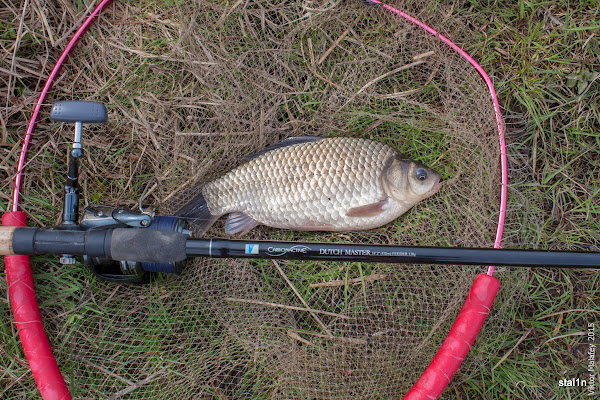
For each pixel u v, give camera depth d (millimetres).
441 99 785
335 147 756
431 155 794
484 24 799
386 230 790
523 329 792
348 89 789
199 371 768
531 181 801
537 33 801
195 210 772
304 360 761
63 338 762
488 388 780
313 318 786
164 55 782
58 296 765
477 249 664
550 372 785
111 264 702
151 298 776
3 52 772
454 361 688
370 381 754
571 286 793
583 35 798
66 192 688
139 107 788
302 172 755
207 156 784
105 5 777
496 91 805
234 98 784
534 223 792
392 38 783
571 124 802
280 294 788
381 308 778
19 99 775
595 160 799
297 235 799
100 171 790
